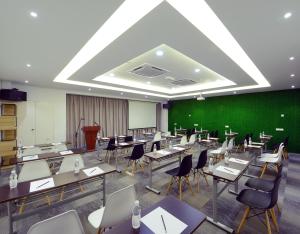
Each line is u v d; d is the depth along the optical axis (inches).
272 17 82.0
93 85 255.8
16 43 110.6
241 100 335.3
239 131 337.7
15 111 225.6
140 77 238.2
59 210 107.1
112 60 143.5
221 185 145.3
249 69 179.9
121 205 65.9
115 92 313.6
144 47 116.6
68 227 49.0
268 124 303.9
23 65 157.5
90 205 112.5
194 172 160.4
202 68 192.9
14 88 221.3
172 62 173.3
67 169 118.3
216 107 371.2
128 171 180.5
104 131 349.4
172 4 72.6
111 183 149.4
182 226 48.8
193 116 411.2
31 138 235.8
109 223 64.1
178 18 82.1
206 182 150.3
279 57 136.2
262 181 110.0
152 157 136.0
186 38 103.3
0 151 197.9
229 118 351.9
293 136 279.9
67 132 296.5
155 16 80.6
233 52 132.0
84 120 318.3
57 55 133.2
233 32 96.7
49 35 100.3
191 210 56.7
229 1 70.6
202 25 91.4
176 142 344.5
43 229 44.8
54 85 248.8
